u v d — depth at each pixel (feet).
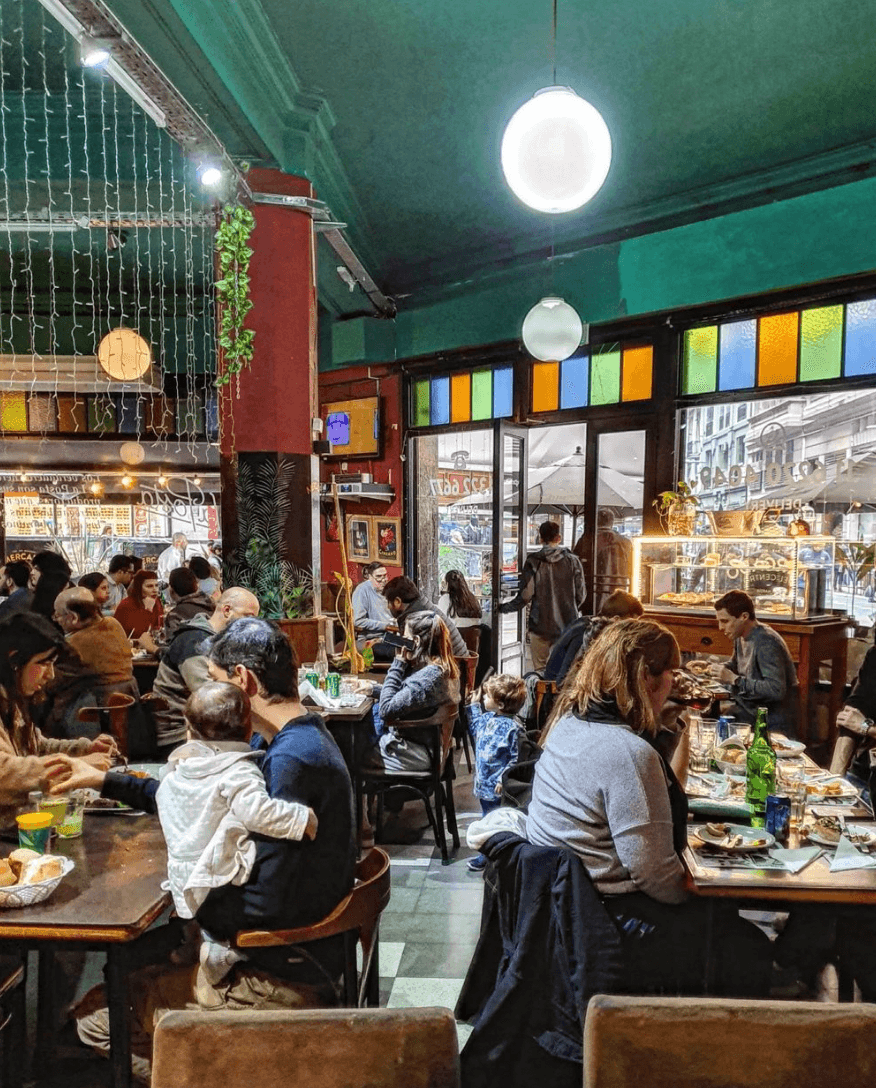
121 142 15.67
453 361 24.29
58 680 12.76
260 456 16.67
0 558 27.30
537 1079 6.20
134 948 6.93
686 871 6.67
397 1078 4.00
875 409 17.31
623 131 16.43
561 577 21.03
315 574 17.61
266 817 5.84
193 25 11.71
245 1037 3.98
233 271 16.08
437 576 27.61
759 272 17.57
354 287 21.98
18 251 22.86
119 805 8.24
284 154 16.28
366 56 14.34
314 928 6.03
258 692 6.66
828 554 17.25
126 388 23.21
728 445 19.95
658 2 12.66
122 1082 5.88
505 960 6.70
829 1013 4.04
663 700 7.23
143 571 21.20
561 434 29.91
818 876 6.65
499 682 12.46
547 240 21.16
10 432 26.96
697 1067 4.00
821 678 17.65
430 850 13.21
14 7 12.15
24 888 5.89
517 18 13.17
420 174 18.83
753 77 14.60
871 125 15.42
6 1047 7.27
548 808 6.92
